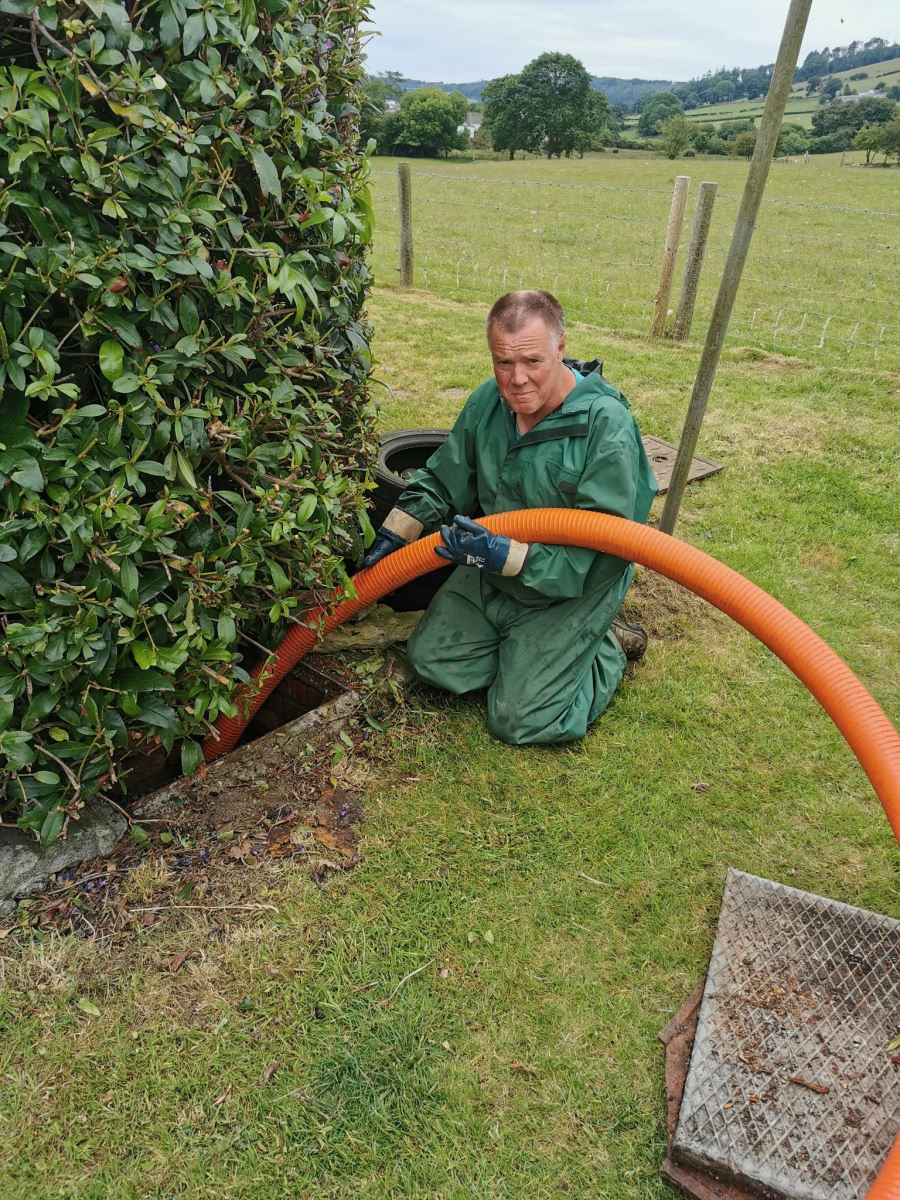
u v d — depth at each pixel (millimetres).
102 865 2361
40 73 1624
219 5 1864
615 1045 2072
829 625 3820
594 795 2793
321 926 2283
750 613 2555
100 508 1932
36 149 1642
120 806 2449
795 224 19750
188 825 2502
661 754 2994
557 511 2695
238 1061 1973
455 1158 1836
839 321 9797
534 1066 2012
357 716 2959
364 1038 2039
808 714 3250
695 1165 1807
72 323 1912
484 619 3092
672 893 2477
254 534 2330
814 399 6570
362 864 2465
